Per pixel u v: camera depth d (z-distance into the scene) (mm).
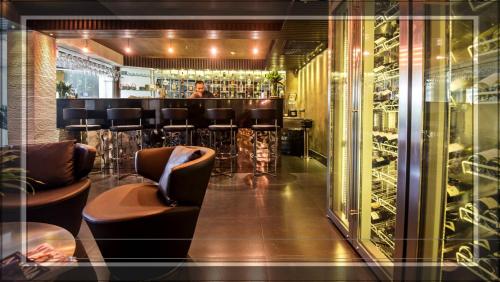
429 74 1645
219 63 10453
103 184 4906
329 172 3398
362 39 2668
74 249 1858
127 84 10172
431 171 1661
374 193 2686
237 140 6254
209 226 3158
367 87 2701
